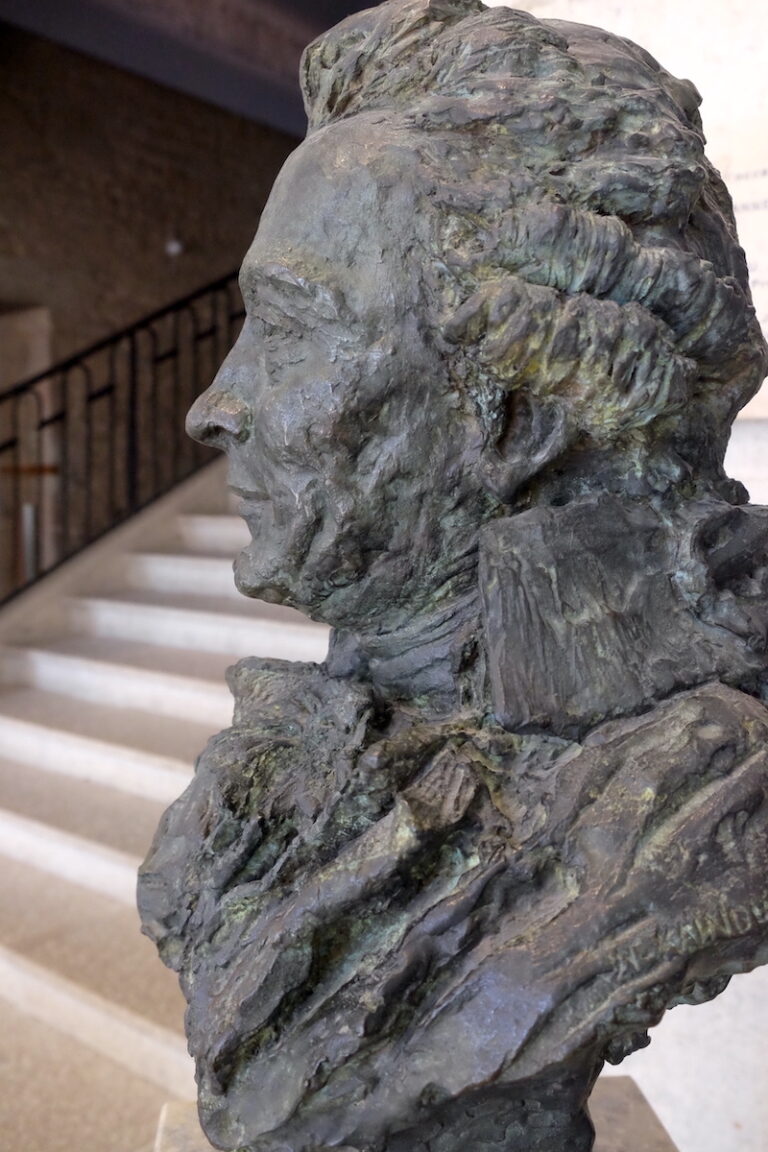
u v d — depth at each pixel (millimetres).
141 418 5020
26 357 4750
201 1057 756
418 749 768
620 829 696
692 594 798
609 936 677
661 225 779
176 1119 1217
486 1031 673
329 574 814
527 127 751
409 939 709
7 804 2404
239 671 1038
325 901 718
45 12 3008
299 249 773
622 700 750
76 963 1949
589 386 732
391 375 751
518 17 796
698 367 791
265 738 923
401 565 807
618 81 789
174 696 2686
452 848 740
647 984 666
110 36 3109
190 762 2344
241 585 865
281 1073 730
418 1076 691
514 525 764
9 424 4793
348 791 770
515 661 749
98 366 4844
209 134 5273
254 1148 757
